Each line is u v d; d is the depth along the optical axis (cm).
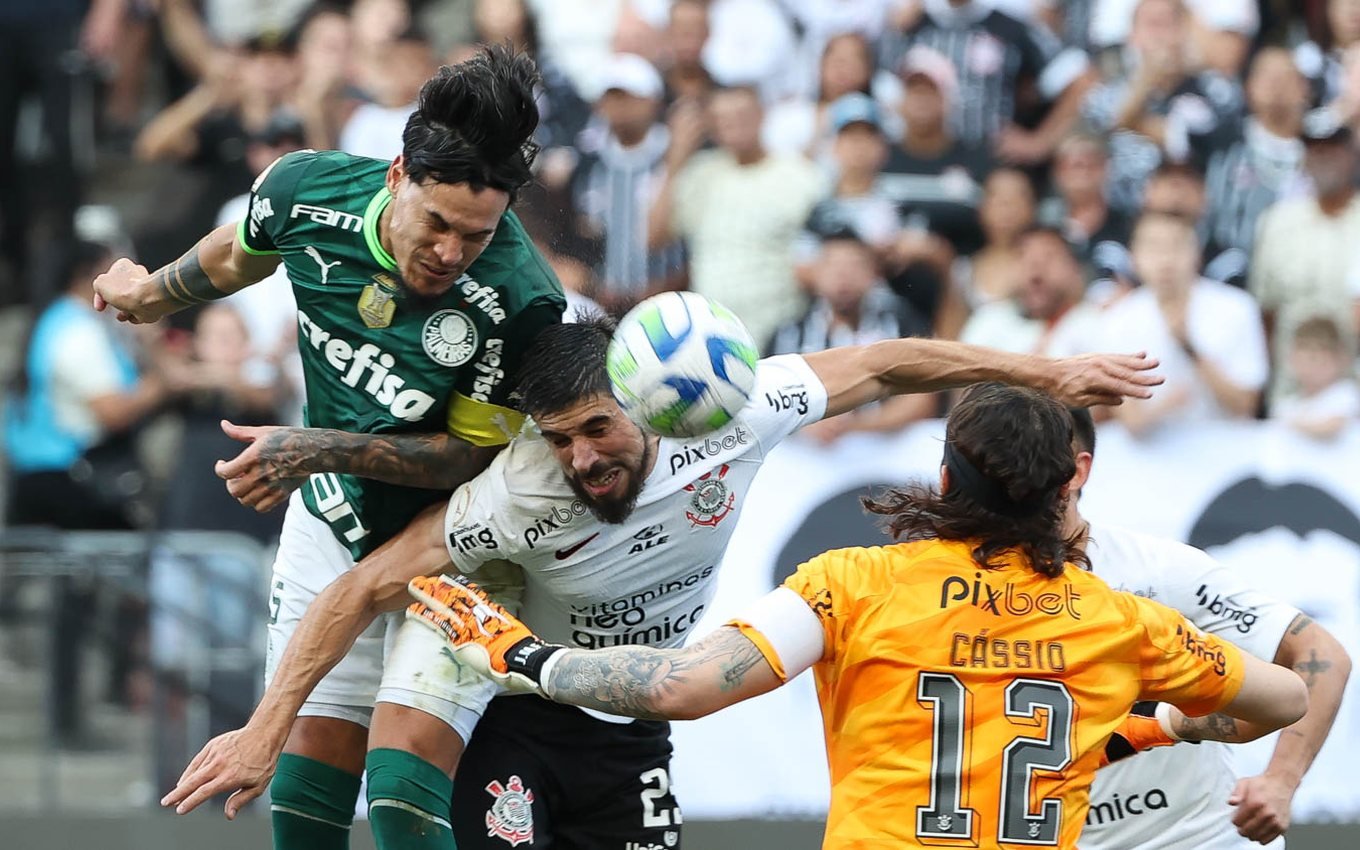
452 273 1290
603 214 2709
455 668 1430
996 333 2564
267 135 2889
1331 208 2595
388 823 1412
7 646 2383
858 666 1175
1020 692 1165
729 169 2670
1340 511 2236
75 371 2638
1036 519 1191
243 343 2659
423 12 3089
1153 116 2755
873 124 2664
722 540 1434
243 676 2420
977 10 2819
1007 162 2733
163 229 2881
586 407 1300
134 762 2388
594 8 2905
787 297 2619
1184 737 1318
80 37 3169
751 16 2855
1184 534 2245
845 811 1175
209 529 2516
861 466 2270
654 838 1571
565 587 1417
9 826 2292
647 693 1164
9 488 2648
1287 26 2859
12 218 3111
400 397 1348
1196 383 2486
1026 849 1153
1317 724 1412
